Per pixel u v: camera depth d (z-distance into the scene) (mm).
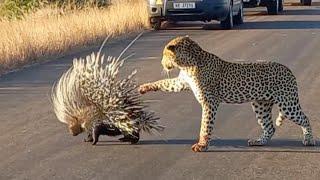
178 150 8117
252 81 7922
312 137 8383
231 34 20500
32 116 9984
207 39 19172
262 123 8320
